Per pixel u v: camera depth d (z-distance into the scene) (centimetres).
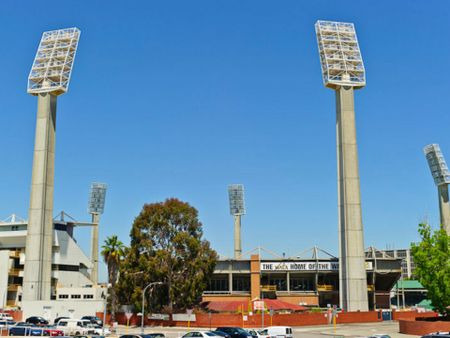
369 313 10231
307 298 12288
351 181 10969
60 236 13075
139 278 9219
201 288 9262
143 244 9294
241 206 17012
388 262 12431
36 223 10962
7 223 13000
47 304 10194
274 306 9850
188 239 9300
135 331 7919
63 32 11894
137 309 9144
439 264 7256
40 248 10862
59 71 11575
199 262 9250
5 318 9256
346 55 11544
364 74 11481
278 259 12406
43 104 11456
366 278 11800
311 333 7619
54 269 12756
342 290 10800
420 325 7075
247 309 9631
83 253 13575
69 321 7188
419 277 7375
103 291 10338
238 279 12662
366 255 13912
